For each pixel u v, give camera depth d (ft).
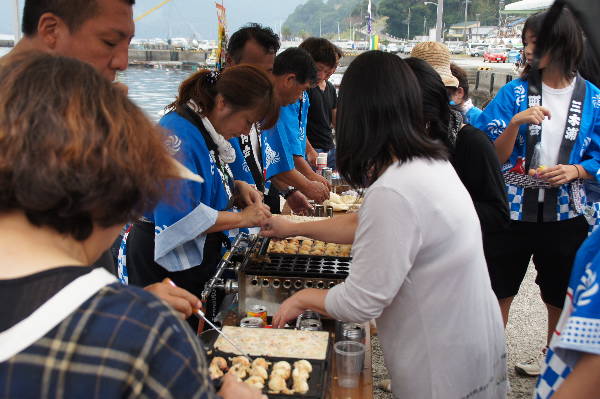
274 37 10.26
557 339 3.23
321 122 16.99
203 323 6.78
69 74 2.20
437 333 4.75
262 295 6.61
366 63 4.65
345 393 5.25
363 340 5.88
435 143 4.76
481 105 72.90
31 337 1.97
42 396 1.94
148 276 7.02
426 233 4.50
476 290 4.81
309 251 7.52
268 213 7.06
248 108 6.65
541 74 8.96
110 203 2.21
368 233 4.53
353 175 4.87
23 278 2.06
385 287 4.52
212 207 7.07
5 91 2.13
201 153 6.54
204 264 7.20
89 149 2.07
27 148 2.02
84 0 4.10
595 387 2.94
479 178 7.36
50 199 2.06
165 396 2.06
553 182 8.55
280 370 4.99
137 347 2.03
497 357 5.22
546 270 9.30
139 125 2.33
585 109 8.81
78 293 2.07
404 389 5.02
